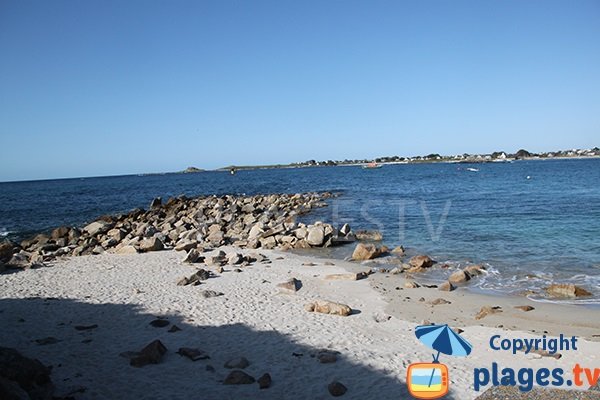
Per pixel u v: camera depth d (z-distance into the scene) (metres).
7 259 19.75
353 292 13.79
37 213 47.50
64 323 10.69
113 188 102.81
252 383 7.56
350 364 8.37
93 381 7.53
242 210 37.19
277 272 16.52
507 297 13.13
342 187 68.94
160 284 14.63
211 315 11.29
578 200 37.75
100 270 17.12
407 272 16.58
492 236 22.95
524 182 65.88
